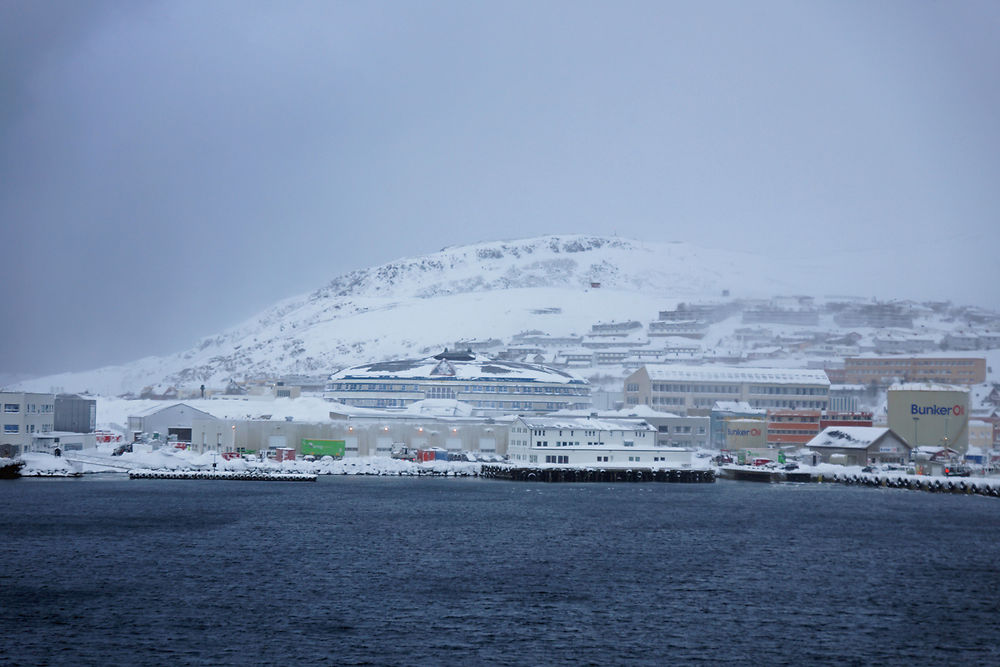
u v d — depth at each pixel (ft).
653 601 421.18
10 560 483.92
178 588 431.84
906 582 471.21
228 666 331.16
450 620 385.70
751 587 452.35
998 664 347.56
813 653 354.74
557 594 430.61
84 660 334.65
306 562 492.13
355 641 358.02
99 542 537.65
